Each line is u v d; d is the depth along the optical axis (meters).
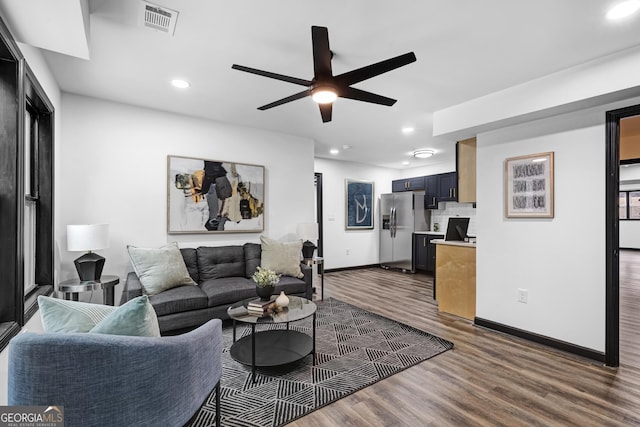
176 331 2.84
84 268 2.66
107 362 1.07
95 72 2.60
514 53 2.25
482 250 3.30
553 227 2.77
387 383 2.17
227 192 3.91
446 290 3.77
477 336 3.03
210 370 1.49
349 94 2.15
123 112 3.29
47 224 2.55
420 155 5.49
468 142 3.64
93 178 3.14
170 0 1.71
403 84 2.77
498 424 1.74
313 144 4.73
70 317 1.33
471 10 1.79
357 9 1.79
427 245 6.21
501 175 3.15
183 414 1.27
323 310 3.86
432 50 2.22
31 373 1.01
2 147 1.66
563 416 1.81
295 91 2.98
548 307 2.79
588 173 2.56
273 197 4.34
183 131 3.64
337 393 2.04
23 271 1.73
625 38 2.04
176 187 3.56
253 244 3.95
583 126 2.59
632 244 9.56
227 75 2.65
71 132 3.04
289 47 2.21
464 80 2.69
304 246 4.38
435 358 2.55
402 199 6.68
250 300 2.68
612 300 2.43
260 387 2.10
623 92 2.23
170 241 3.55
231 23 1.93
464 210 6.27
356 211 6.84
